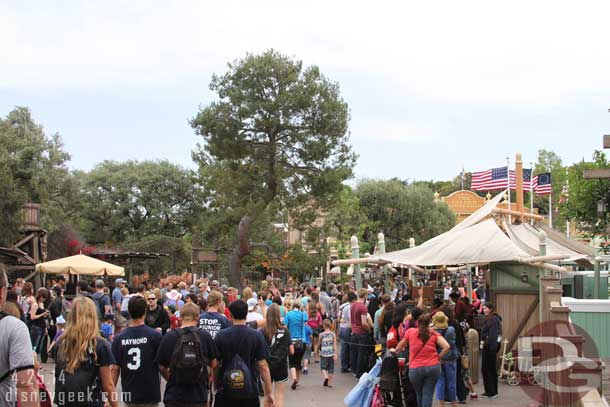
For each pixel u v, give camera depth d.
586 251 20.56
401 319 13.06
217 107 42.09
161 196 66.44
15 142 45.16
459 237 17.42
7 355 5.38
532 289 17.05
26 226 34.91
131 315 8.23
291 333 15.70
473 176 41.81
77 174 65.94
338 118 42.88
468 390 13.96
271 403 8.73
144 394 8.07
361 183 69.56
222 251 49.59
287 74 42.12
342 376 17.88
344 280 45.97
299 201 43.75
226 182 43.25
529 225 21.22
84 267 25.38
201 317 10.82
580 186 20.00
